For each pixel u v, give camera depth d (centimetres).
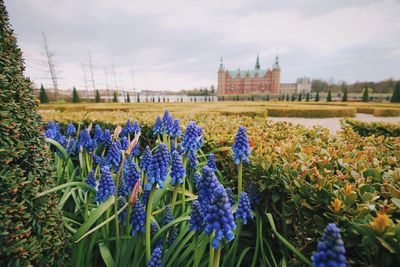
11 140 180
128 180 240
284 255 231
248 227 288
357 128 670
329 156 305
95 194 251
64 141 423
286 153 315
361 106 2573
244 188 322
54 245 196
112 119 684
